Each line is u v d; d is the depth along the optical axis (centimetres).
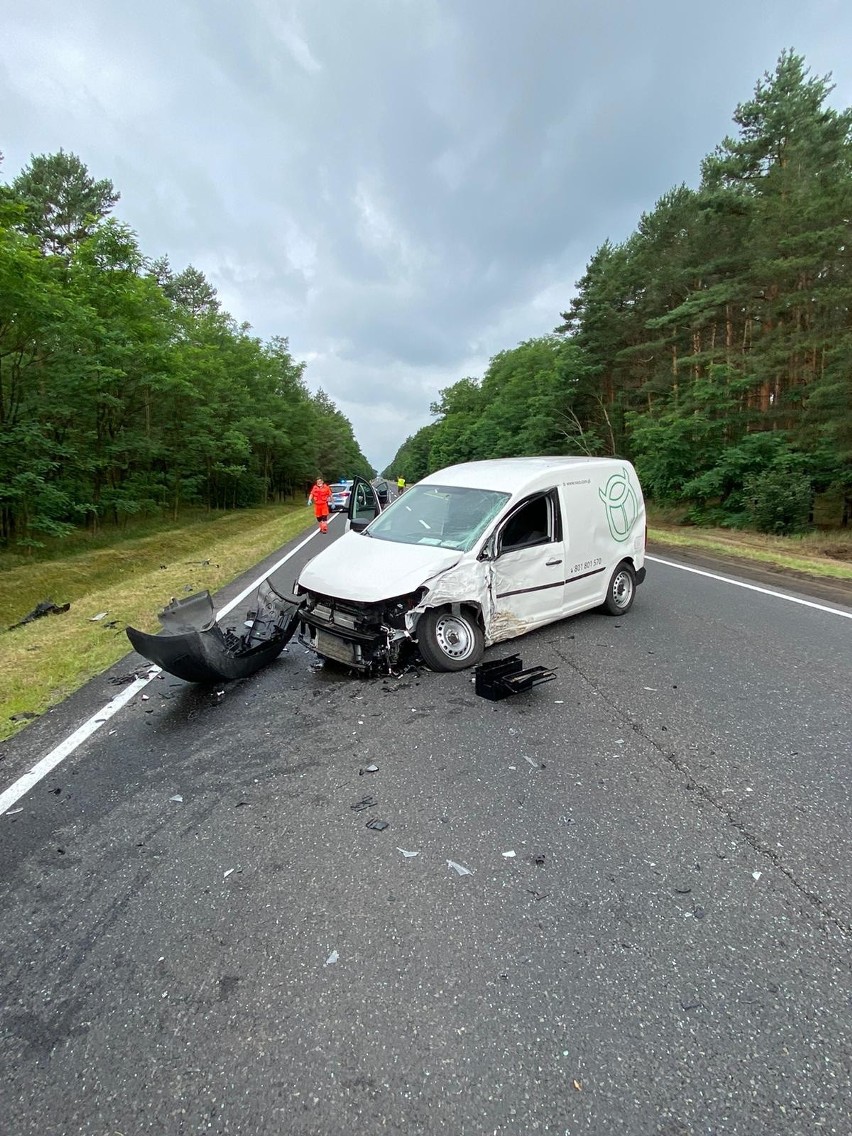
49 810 348
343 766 392
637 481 797
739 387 2145
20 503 1579
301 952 240
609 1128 172
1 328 1484
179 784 375
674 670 556
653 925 250
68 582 1264
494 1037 202
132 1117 179
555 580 654
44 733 449
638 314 3022
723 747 406
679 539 1639
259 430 3766
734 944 240
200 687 539
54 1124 178
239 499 4222
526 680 498
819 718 450
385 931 250
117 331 1833
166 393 2291
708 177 2369
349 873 287
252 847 310
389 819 331
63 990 226
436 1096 183
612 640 650
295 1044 201
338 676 559
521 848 303
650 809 336
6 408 1655
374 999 218
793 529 1811
